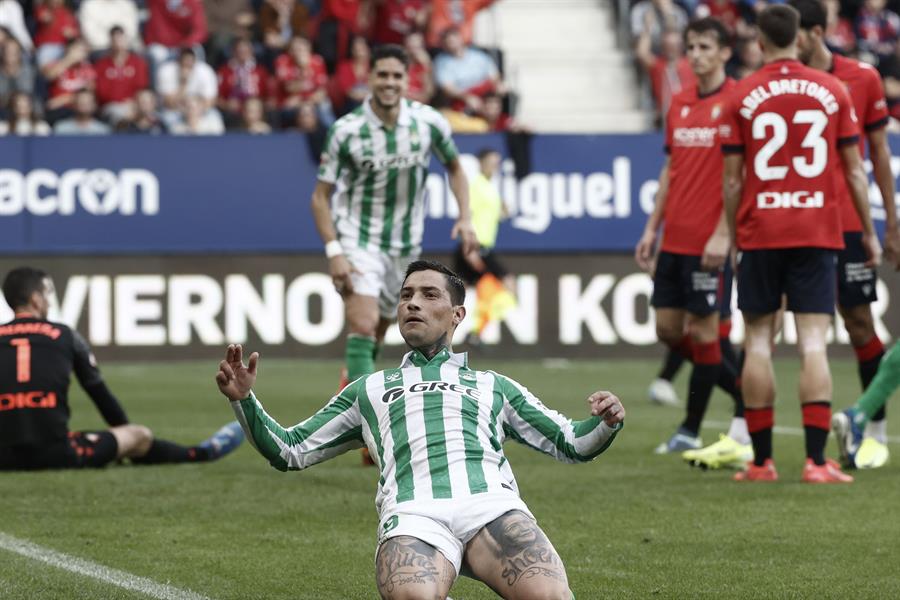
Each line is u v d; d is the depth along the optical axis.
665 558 21.53
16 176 56.78
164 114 65.94
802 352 28.70
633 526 24.16
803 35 29.95
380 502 15.88
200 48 70.25
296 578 20.22
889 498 26.72
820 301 28.28
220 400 44.97
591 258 59.09
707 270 31.41
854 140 28.27
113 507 26.00
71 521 24.64
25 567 20.80
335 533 23.70
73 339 30.36
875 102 30.16
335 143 31.22
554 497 27.14
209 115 66.06
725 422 40.59
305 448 16.23
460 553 15.28
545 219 58.97
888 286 58.72
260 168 58.06
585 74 76.38
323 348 58.19
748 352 28.94
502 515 15.39
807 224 27.77
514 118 70.56
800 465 31.44
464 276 57.72
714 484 28.56
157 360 57.41
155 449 31.34
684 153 32.75
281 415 39.94
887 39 75.88
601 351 59.12
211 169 57.84
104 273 57.19
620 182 59.22
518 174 58.75
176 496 27.25
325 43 70.75
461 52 69.38
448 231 58.19
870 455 31.00
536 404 16.36
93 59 68.81
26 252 56.78
